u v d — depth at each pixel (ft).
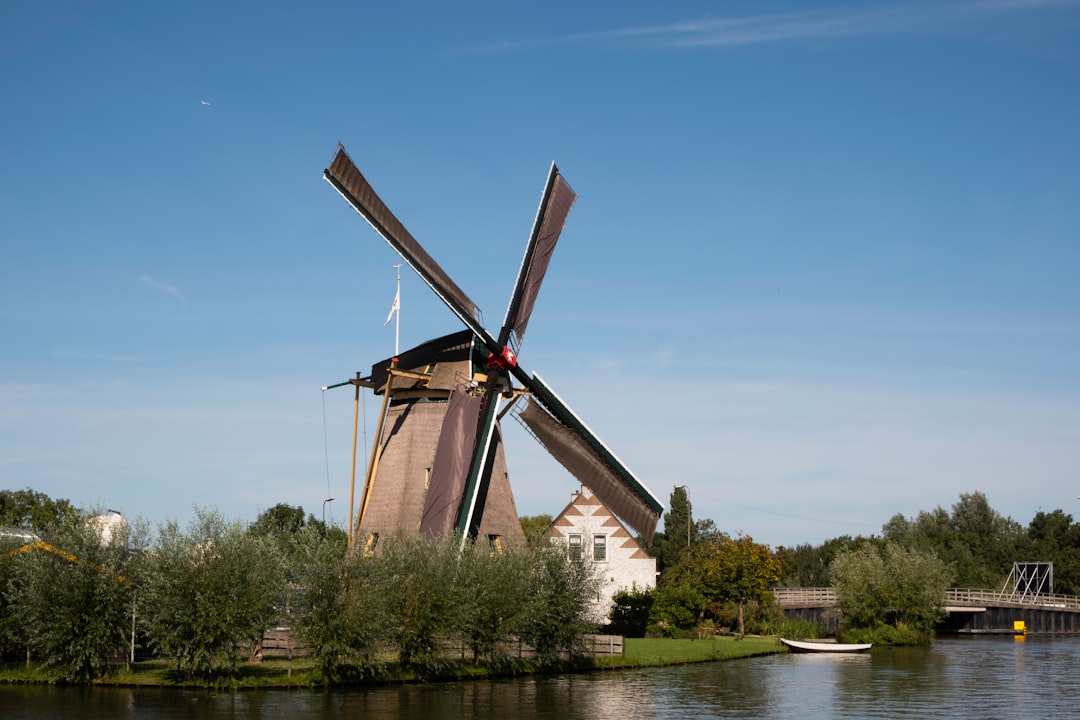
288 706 122.52
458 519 177.58
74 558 138.41
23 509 280.10
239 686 137.80
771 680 168.25
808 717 126.11
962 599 354.74
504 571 165.99
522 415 192.95
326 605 142.51
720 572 273.13
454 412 181.27
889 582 282.97
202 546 137.39
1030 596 385.09
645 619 247.91
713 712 128.36
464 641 161.07
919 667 199.00
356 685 146.20
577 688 149.69
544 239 197.16
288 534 157.89
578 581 176.35
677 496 445.78
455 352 188.03
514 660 170.71
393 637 152.25
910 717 127.34
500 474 195.72
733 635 271.90
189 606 133.80
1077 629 365.40
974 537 525.75
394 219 178.60
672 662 196.13
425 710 122.11
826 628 310.65
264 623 138.00
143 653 161.79
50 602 136.15
